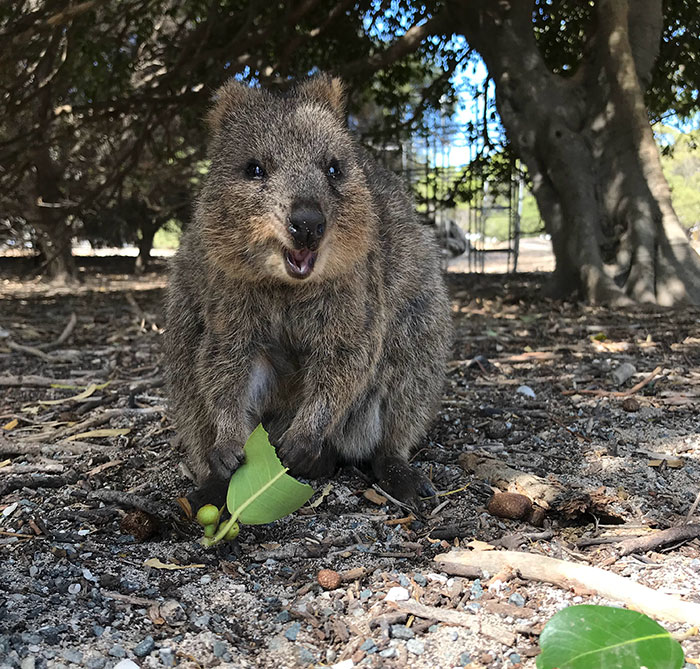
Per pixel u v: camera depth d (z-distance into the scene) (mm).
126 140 2104
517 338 1120
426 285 597
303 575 406
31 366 997
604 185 1535
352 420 573
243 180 470
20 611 362
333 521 478
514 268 2564
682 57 1884
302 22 1812
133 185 2631
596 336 1079
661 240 1473
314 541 448
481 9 1592
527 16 1590
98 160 2625
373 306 521
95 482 552
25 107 1661
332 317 498
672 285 1440
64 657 324
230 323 496
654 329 1160
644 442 628
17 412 755
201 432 540
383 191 586
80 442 646
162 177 2543
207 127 553
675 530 438
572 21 1826
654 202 1490
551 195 1602
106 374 931
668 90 1967
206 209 486
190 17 1702
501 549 432
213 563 422
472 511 490
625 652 281
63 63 1491
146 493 530
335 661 329
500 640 337
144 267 3352
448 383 855
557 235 1591
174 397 565
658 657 279
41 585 390
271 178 461
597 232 1529
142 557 427
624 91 1509
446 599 378
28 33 1148
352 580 399
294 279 456
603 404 744
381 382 576
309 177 455
